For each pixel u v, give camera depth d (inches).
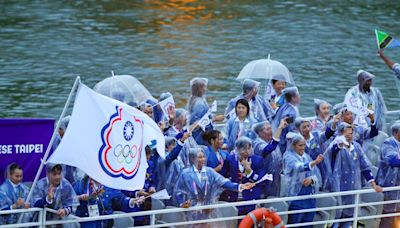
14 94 3462.1
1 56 3991.1
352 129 1872.5
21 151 1612.9
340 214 1888.5
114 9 4933.6
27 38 4301.2
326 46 4315.9
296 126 1868.8
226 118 1973.4
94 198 1632.6
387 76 3831.2
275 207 1815.9
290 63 4010.8
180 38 4404.5
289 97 1978.3
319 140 1891.0
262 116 1972.2
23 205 1566.2
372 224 1939.0
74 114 1535.4
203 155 1710.1
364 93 2012.8
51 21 4628.4
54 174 1568.7
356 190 1844.2
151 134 1644.9
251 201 1733.5
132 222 1694.1
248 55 4131.4
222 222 1770.4
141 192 1692.9
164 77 3737.7
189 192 1702.8
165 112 1868.8
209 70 3858.3
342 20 4810.5
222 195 1802.4
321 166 1867.6
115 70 3841.0
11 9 4830.2
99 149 1552.7
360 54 4185.5
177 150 1727.4
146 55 4079.7
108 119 1565.0
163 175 1752.0
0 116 3201.3
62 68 3841.0
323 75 3833.7
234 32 4537.4
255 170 1769.2
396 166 1879.9
